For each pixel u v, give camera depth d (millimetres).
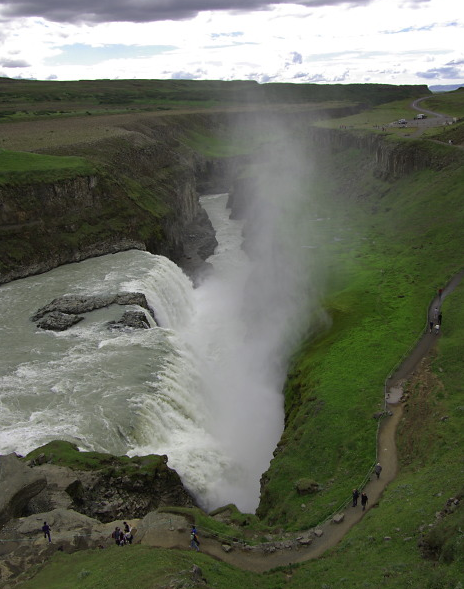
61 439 42375
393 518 33719
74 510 34969
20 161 90062
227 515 41656
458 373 53094
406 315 69000
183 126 198625
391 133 156375
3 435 42656
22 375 51500
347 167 168875
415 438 44500
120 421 45000
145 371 52844
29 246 79812
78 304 66562
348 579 28422
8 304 68250
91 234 88375
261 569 32344
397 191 129750
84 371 52469
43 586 27234
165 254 102250
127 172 110125
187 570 27672
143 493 38781
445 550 27234
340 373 57438
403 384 53656
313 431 49062
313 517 37688
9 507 32656
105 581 26500
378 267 90375
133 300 68250
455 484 34875
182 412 52000
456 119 177250
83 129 136875
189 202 133875
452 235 95375
